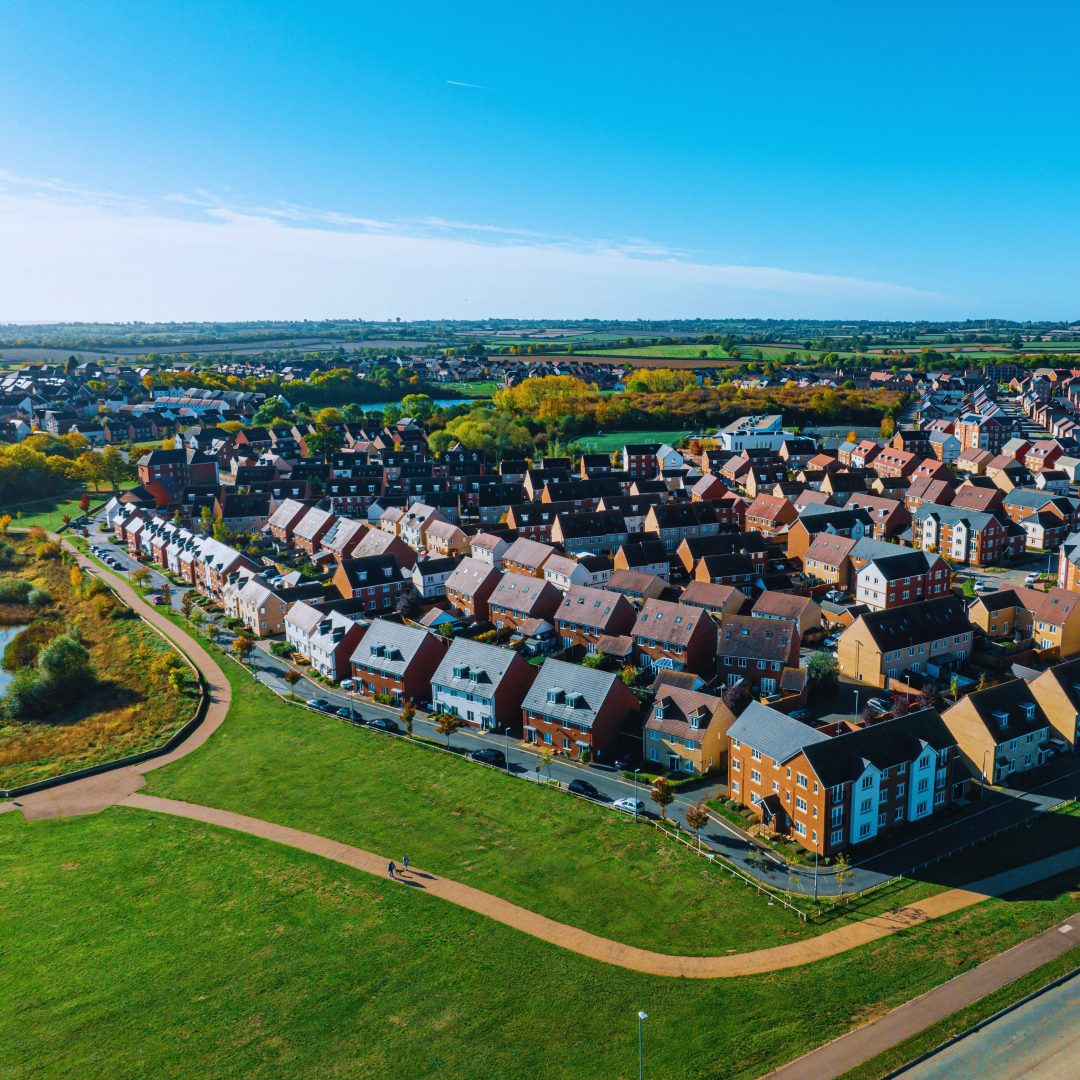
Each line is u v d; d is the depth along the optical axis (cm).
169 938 6331
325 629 11569
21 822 8188
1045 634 11150
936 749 7669
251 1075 5050
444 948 6072
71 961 6131
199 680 11344
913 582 12775
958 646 10994
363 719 10062
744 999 5494
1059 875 6781
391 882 6875
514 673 9788
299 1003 5609
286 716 10262
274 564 16150
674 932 6194
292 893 6800
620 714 9194
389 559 14138
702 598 11988
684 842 7381
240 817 8012
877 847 7319
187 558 15812
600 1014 5403
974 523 15275
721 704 8594
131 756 9381
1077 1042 5075
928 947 5959
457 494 19462
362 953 6056
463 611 13250
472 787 8406
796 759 7300
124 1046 5312
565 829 7600
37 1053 5278
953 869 6950
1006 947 5922
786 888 6744
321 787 8512
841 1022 5269
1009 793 8112
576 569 13462
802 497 17838
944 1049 5053
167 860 7375
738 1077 4869
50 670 11106
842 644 10938
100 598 14438
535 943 6091
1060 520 16238
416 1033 5312
